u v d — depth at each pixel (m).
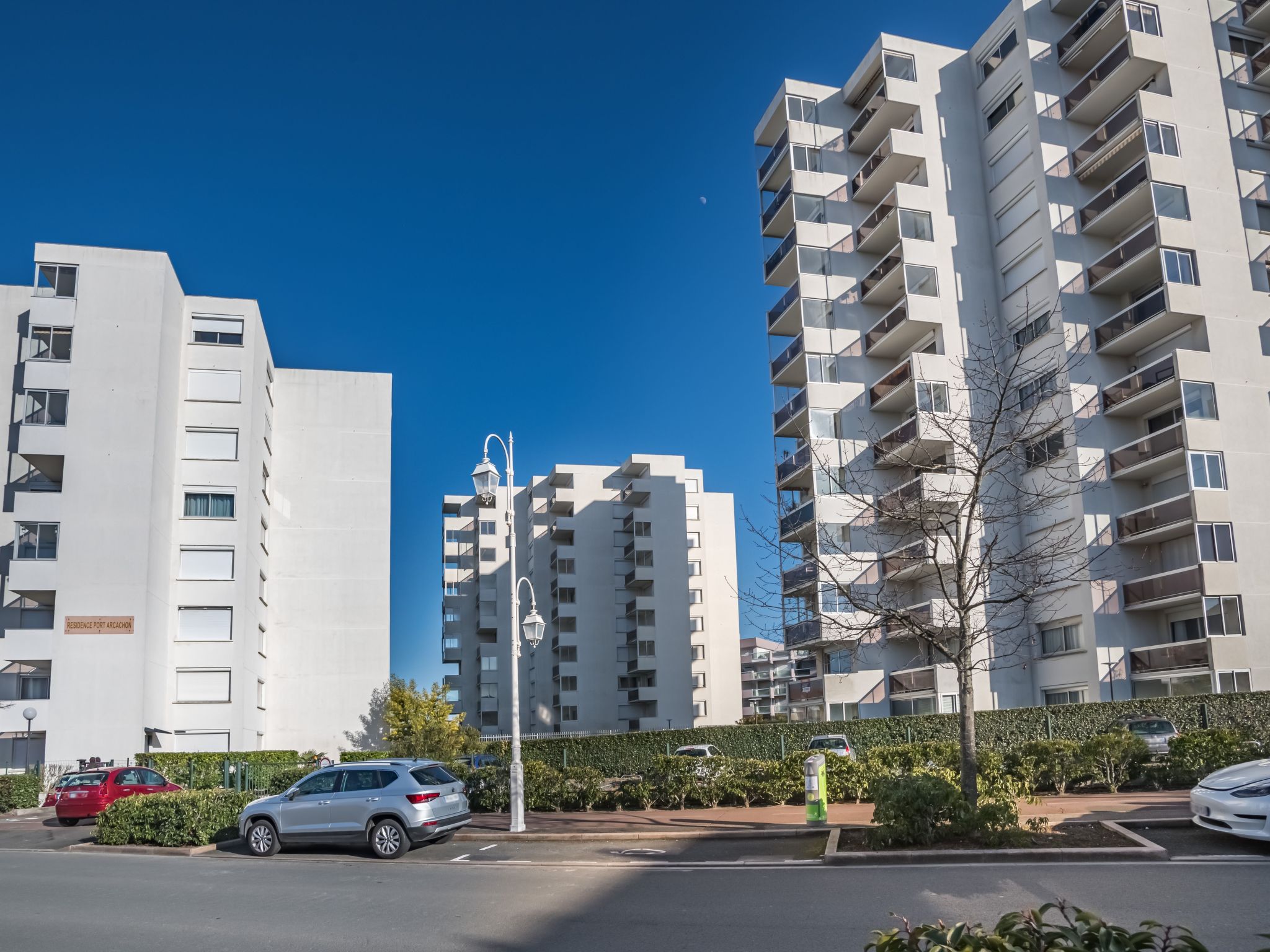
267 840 15.86
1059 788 19.05
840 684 38.09
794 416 41.53
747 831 15.79
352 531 45.38
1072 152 37.34
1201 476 31.25
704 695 72.69
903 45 41.28
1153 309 33.25
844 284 42.44
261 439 41.81
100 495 34.59
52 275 36.09
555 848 15.74
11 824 24.98
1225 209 34.22
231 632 38.00
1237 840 12.59
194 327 39.75
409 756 38.41
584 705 67.75
